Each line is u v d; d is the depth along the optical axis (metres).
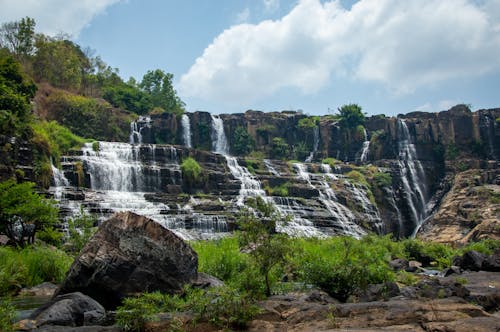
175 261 12.38
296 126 74.88
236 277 13.48
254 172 55.31
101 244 11.86
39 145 36.66
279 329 8.13
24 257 17.25
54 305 10.05
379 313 8.44
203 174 48.41
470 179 62.38
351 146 73.88
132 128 62.06
